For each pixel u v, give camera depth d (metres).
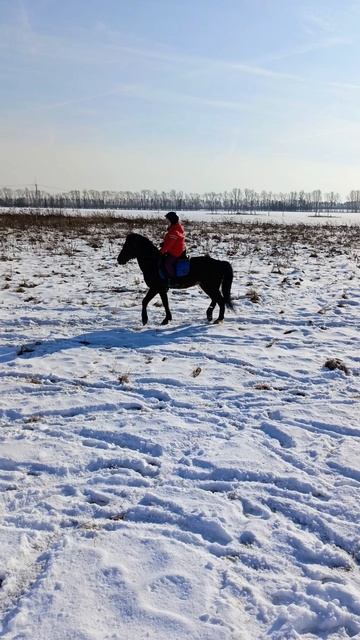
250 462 4.60
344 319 9.98
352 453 4.78
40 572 3.22
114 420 5.51
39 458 4.65
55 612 2.85
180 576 3.15
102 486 4.23
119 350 8.05
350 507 3.92
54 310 10.52
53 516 3.79
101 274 14.96
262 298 11.91
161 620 2.79
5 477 4.34
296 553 3.42
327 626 2.81
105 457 4.68
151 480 4.32
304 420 5.52
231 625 2.76
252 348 8.14
